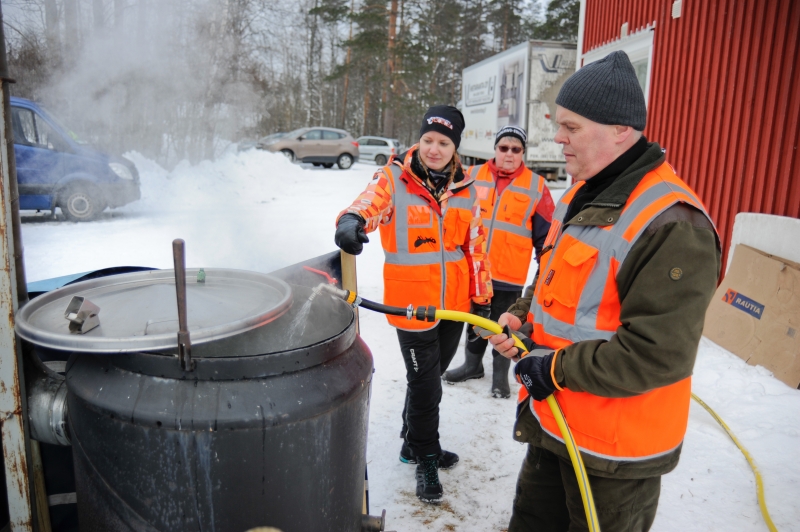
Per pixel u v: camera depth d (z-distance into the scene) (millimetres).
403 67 29344
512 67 14508
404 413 2666
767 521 2275
